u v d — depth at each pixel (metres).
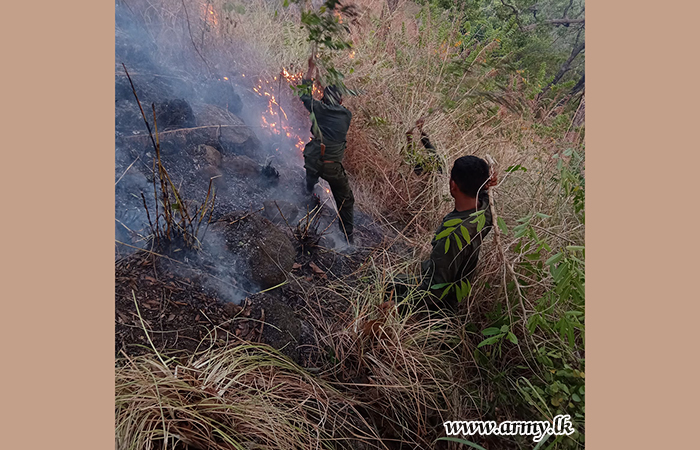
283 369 2.13
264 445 1.74
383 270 2.98
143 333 1.93
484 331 2.26
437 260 2.50
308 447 1.83
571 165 3.41
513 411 2.39
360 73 4.53
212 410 1.72
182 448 1.65
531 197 3.51
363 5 4.87
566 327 2.06
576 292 1.98
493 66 4.96
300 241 2.94
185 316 2.09
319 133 2.84
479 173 2.40
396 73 4.77
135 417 1.64
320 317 2.57
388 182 3.89
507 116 4.76
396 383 2.26
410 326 2.50
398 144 4.16
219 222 2.62
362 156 4.04
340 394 2.18
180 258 2.31
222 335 2.10
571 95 5.68
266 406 1.85
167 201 2.22
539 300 2.20
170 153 2.85
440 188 3.84
